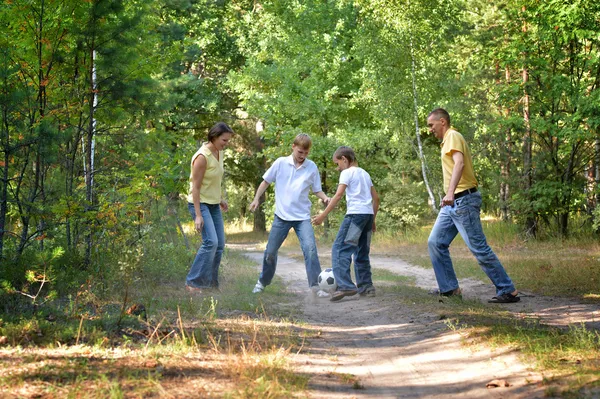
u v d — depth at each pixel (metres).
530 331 4.96
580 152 21.95
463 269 12.13
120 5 8.98
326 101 30.00
